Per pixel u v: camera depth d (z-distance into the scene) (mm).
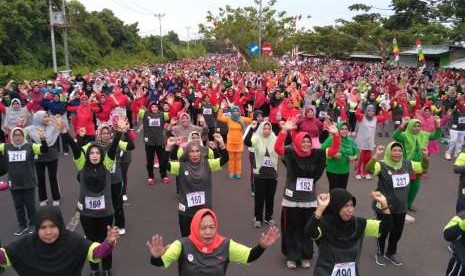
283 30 43156
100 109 13398
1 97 15172
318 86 21859
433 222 8703
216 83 20375
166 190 10680
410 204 8922
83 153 6301
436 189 10992
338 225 4230
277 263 6836
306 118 10133
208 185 6055
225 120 11656
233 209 9297
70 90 19828
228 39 42906
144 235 7910
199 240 3986
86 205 6207
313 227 4180
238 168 11734
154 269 6645
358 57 62719
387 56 48969
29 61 40625
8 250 3750
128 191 10594
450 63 37656
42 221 3658
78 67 47469
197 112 16484
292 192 6473
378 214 6555
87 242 3949
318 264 4336
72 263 3822
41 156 9109
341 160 8312
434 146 12711
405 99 17500
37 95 14328
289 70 41344
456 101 15477
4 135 14250
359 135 11578
